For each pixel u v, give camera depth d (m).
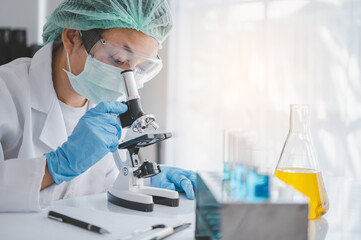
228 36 3.50
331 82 3.27
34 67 1.53
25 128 1.43
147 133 1.13
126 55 1.34
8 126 1.39
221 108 3.57
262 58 3.41
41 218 0.98
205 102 3.64
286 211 0.70
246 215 0.70
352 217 1.00
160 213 1.09
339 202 1.13
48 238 0.83
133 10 1.33
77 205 1.17
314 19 3.27
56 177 1.18
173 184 1.32
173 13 3.67
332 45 3.25
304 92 3.33
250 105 3.47
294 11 3.31
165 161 3.74
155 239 0.82
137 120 1.20
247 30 3.44
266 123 3.43
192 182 1.36
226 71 3.53
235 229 0.69
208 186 0.78
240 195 0.73
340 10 3.21
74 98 1.61
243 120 3.49
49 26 1.58
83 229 0.89
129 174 1.19
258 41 3.41
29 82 1.51
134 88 1.29
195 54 3.64
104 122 1.24
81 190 1.69
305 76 3.32
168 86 3.74
